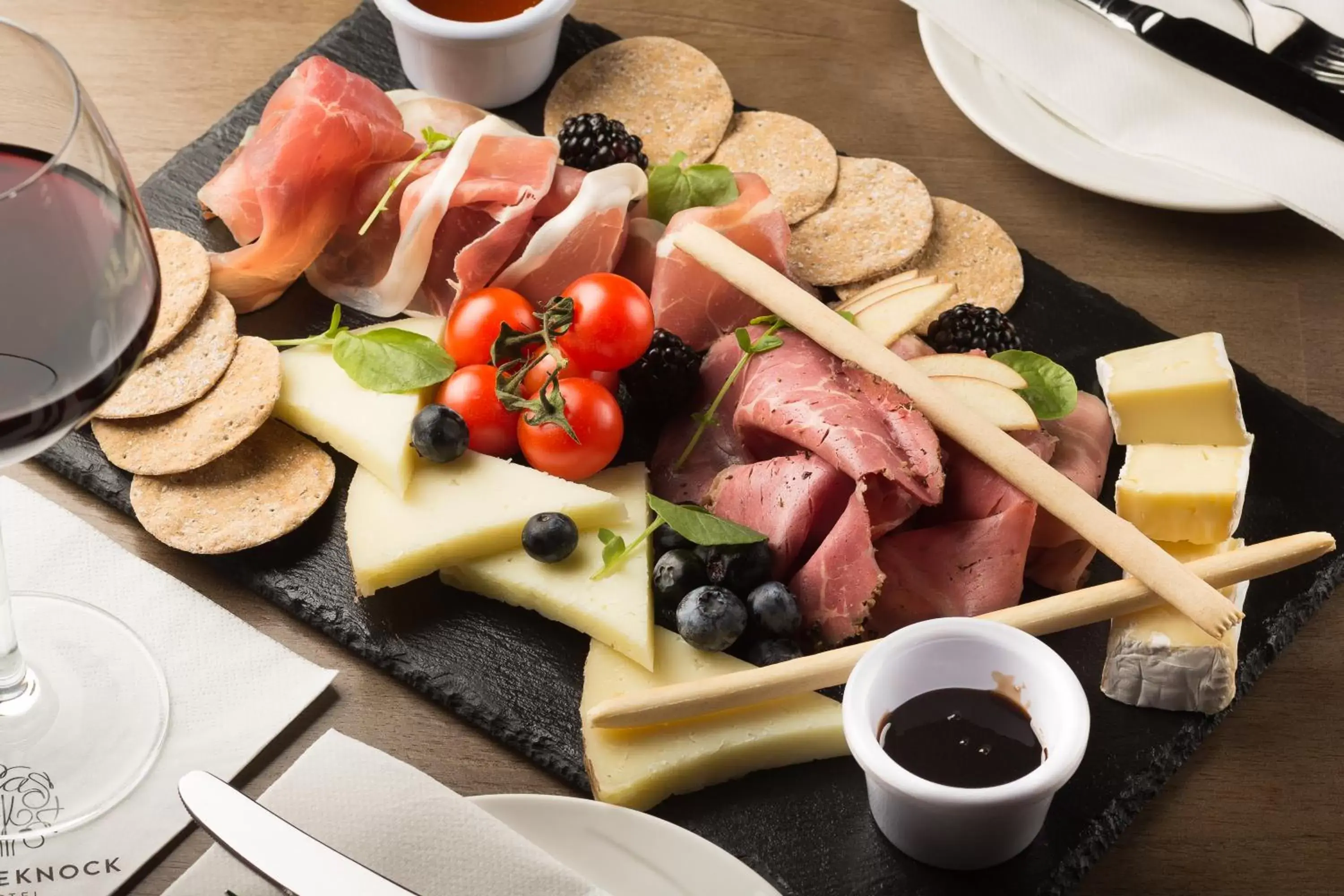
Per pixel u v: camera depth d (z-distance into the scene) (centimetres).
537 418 79
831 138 94
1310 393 87
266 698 77
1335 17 93
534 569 79
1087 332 87
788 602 77
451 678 78
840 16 99
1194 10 93
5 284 65
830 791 76
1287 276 90
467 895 69
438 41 90
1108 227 92
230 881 70
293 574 80
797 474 79
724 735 75
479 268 85
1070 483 78
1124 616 77
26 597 79
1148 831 76
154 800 75
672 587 78
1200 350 83
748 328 84
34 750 75
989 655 73
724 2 99
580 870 70
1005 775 72
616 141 88
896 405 79
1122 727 77
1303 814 77
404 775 71
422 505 80
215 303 84
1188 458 81
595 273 85
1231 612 75
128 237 67
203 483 81
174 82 94
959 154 94
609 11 98
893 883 74
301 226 86
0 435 67
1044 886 74
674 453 83
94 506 82
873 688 73
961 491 80
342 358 82
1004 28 92
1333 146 89
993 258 89
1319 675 80
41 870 73
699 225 84
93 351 67
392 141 87
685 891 70
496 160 86
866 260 88
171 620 78
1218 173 89
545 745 77
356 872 69
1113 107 91
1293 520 83
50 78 67
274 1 98
